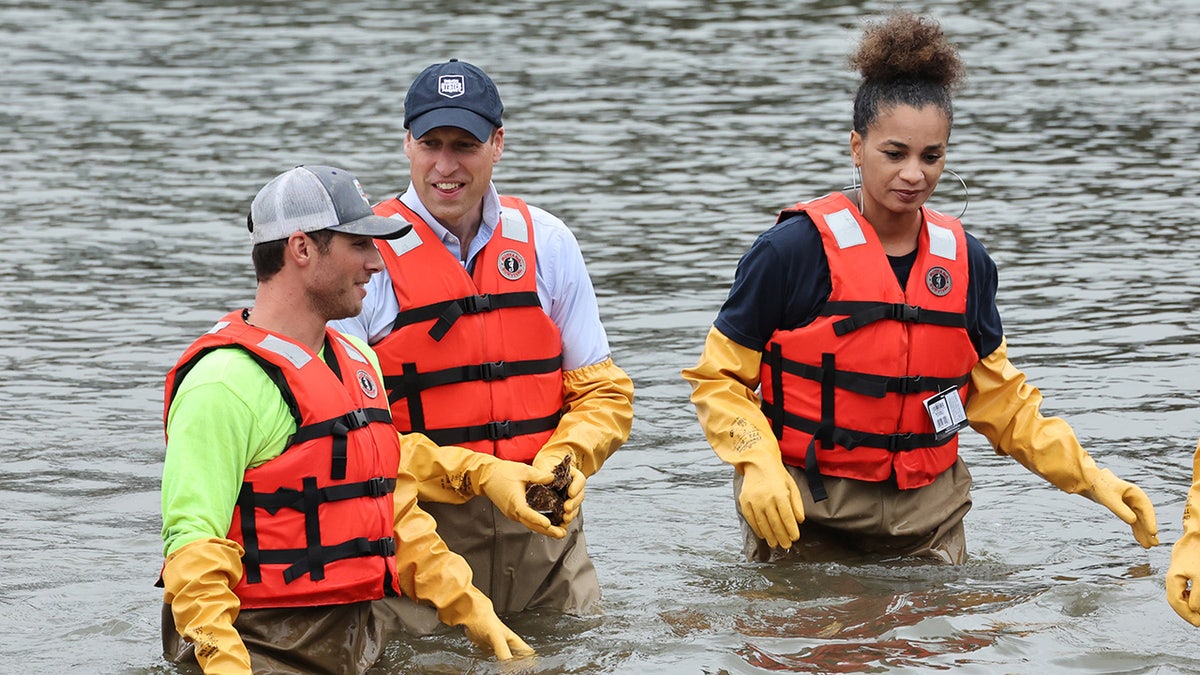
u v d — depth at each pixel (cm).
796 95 4047
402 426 1263
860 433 1390
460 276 1266
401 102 3950
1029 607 1278
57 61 4556
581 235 2761
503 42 4847
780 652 1187
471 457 1229
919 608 1283
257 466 1067
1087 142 3544
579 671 1153
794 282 1395
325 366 1093
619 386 1315
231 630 1017
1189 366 2047
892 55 1351
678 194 3058
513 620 1272
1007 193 3083
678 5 5481
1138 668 1152
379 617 1193
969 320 1418
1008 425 1436
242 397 1050
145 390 1984
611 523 1574
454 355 1260
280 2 5609
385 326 1262
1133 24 5172
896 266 1408
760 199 3012
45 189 3095
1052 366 2056
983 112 3891
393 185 3059
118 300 2381
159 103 3972
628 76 4316
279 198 1072
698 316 2303
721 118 3775
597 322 1330
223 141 3531
